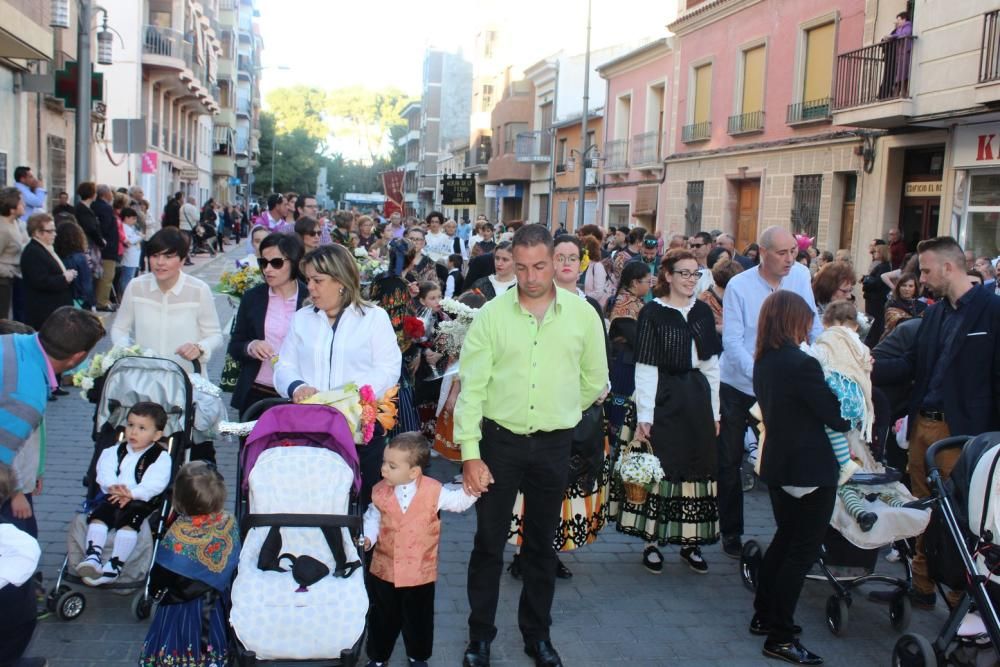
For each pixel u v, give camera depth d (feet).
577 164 119.44
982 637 14.30
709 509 19.02
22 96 59.21
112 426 16.79
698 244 42.78
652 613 17.39
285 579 12.71
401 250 41.70
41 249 31.42
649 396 18.51
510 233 49.49
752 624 16.62
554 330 14.44
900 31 50.37
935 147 52.80
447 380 24.03
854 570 17.17
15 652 12.21
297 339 15.94
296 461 13.50
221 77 189.26
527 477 14.92
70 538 16.10
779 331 15.69
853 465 15.34
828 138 61.72
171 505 15.83
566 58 130.00
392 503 14.08
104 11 59.11
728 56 77.61
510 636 16.10
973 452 14.61
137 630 15.56
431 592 14.32
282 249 18.07
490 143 177.99
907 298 27.61
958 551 14.29
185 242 18.37
